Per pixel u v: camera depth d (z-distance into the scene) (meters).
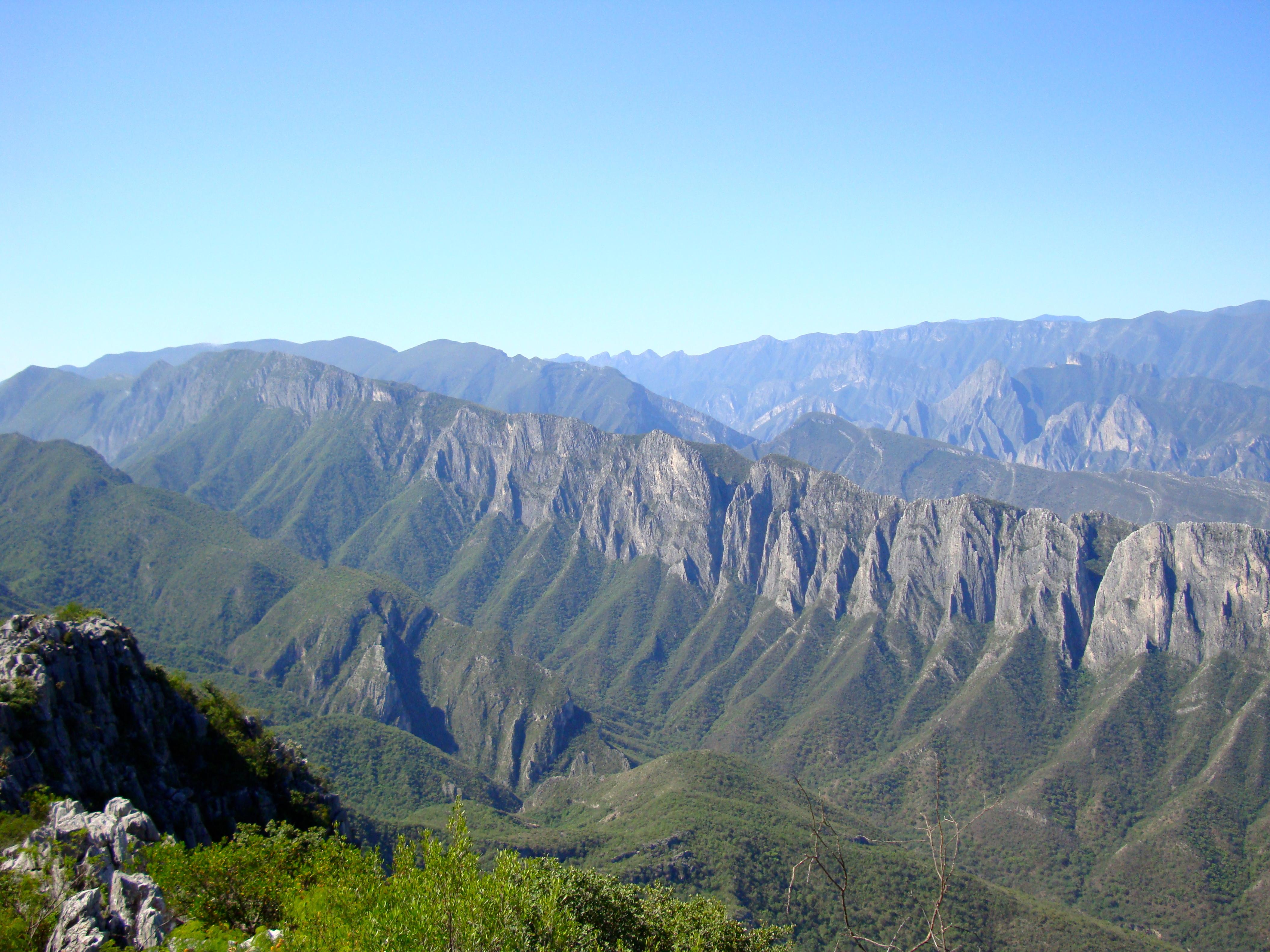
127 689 109.94
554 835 198.50
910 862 191.75
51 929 63.97
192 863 71.62
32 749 92.12
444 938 55.53
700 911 92.69
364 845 150.62
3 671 96.69
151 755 107.75
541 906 63.56
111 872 70.94
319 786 135.38
